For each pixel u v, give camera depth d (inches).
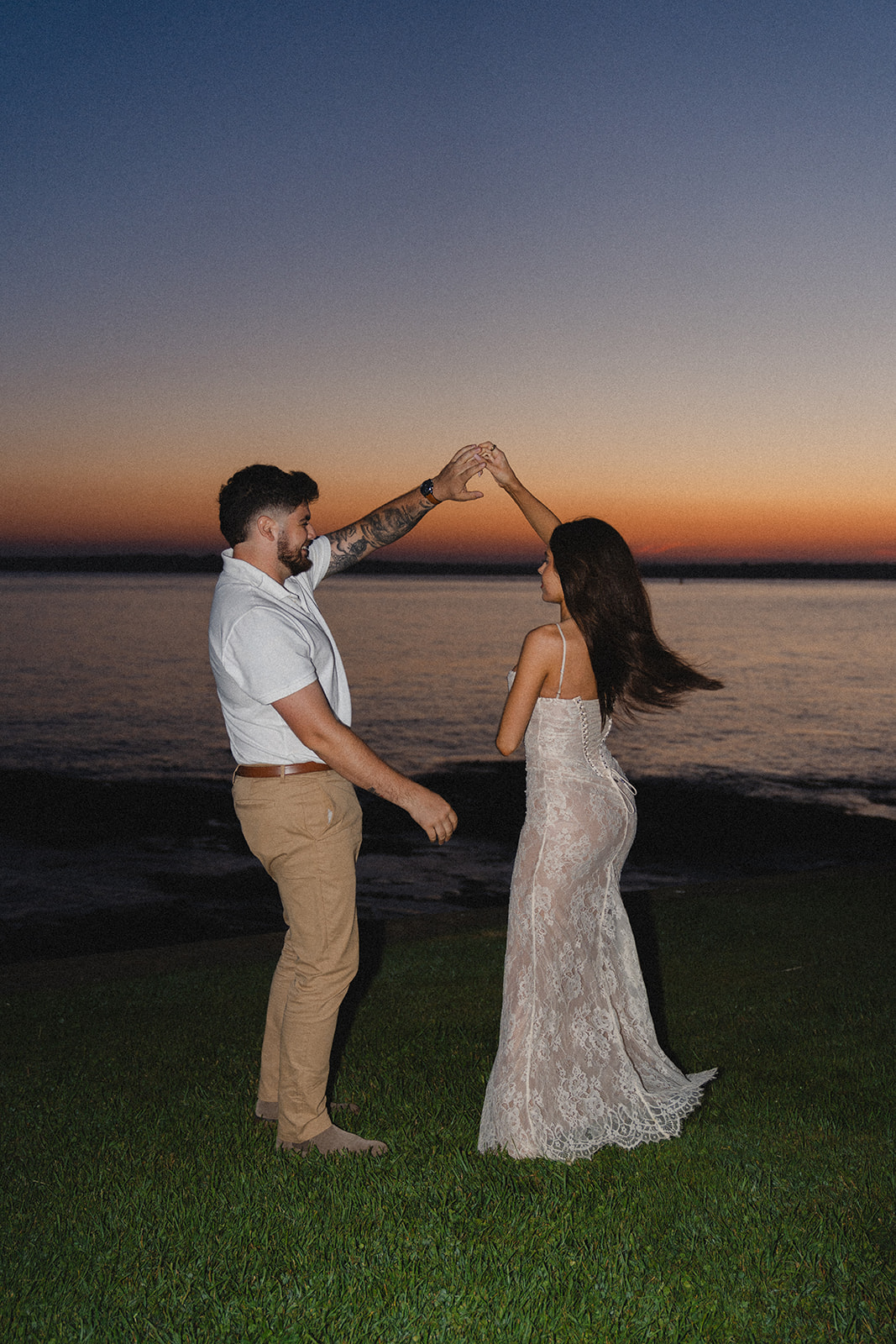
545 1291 87.4
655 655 121.3
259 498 117.6
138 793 871.7
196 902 494.3
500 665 2294.5
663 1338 82.4
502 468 145.5
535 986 118.8
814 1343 81.9
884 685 1934.1
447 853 593.6
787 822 738.2
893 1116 127.6
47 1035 166.6
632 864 588.7
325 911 116.3
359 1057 154.2
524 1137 116.5
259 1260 92.8
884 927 227.5
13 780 930.1
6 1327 83.1
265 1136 124.3
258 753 116.5
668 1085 125.9
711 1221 100.7
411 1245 95.6
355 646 2839.6
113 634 3144.7
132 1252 94.7
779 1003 176.7
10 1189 110.1
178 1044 161.8
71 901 494.9
